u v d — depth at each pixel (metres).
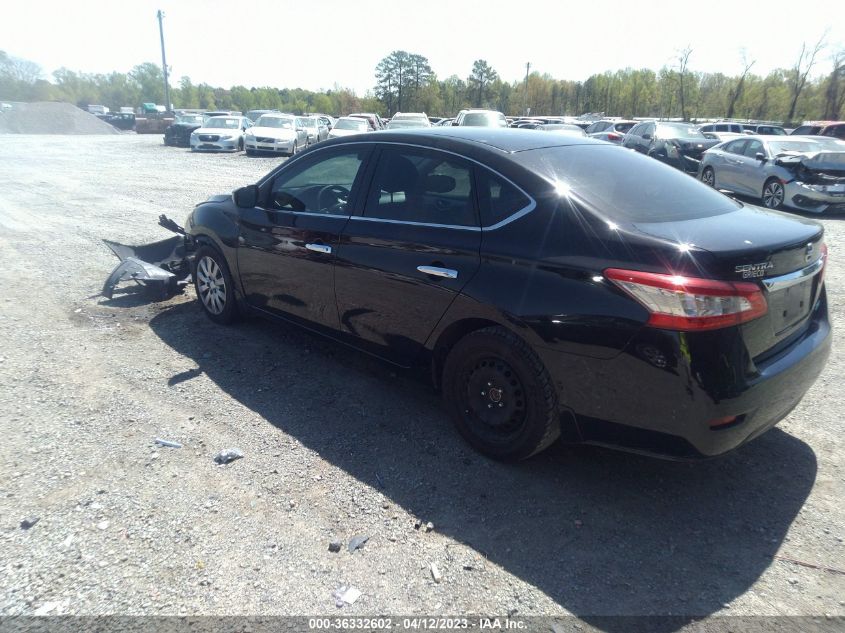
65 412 3.84
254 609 2.40
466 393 3.46
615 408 2.85
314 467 3.32
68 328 5.27
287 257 4.38
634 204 3.11
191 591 2.47
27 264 7.31
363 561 2.66
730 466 3.41
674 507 3.06
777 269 2.78
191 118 31.08
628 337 2.71
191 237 5.43
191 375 4.41
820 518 2.98
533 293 3.00
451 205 3.47
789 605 2.46
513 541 2.80
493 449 3.36
